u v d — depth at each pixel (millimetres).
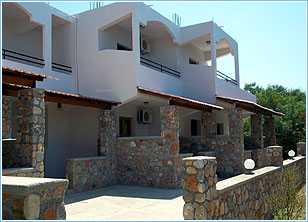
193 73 16547
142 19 13461
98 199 9477
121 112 14781
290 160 13281
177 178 11547
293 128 23281
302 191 12094
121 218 7164
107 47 14422
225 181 6617
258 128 17188
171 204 8680
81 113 14211
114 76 13156
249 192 7238
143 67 13164
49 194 4098
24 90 8633
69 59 14344
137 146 12297
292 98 29016
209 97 16031
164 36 17141
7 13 12875
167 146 11648
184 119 18062
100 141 12211
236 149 14062
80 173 10789
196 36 16625
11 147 8688
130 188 11547
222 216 5840
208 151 14281
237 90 19234
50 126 13383
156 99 13258
